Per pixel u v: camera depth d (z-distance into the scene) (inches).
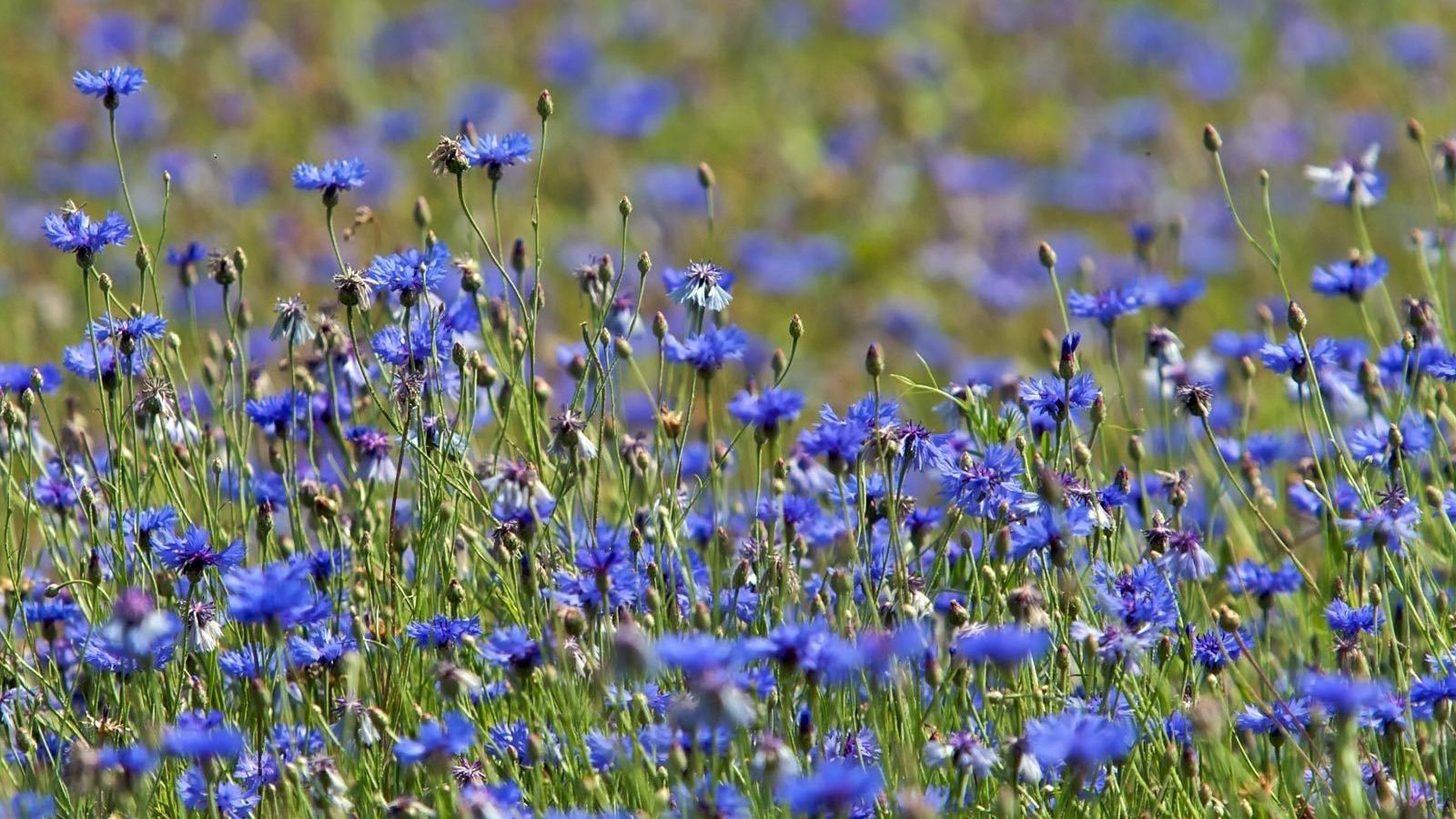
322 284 589.9
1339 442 296.7
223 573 261.4
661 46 904.9
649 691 245.0
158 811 243.6
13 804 218.2
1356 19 921.5
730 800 212.1
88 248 268.8
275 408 285.7
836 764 203.0
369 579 264.1
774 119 797.9
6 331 499.8
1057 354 375.2
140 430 307.0
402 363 273.9
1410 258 625.9
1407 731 251.0
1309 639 293.0
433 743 219.6
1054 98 849.5
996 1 943.0
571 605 246.1
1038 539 243.1
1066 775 236.8
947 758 222.2
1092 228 715.4
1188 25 909.8
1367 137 750.5
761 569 266.1
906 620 239.9
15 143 708.0
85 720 255.0
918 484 359.9
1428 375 314.7
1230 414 376.5
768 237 668.1
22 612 261.1
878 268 668.1
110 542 270.7
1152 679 241.8
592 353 272.4
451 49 865.5
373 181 670.5
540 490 273.4
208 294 567.8
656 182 705.6
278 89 785.6
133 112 730.2
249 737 252.2
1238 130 801.6
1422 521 301.3
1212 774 251.8
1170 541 261.7
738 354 275.1
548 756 236.1
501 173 280.4
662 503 274.8
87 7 843.4
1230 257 644.7
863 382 553.9
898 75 831.1
